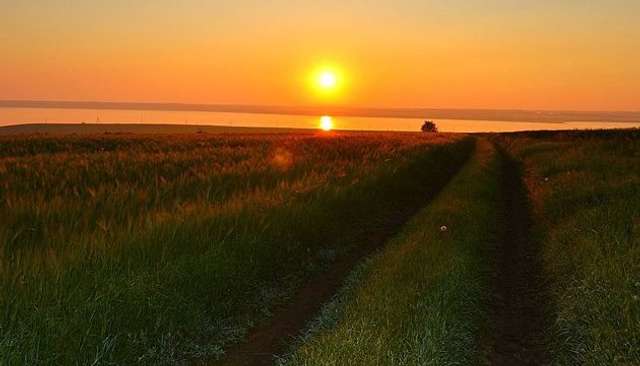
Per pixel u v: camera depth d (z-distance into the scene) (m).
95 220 7.60
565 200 11.66
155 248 6.28
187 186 11.14
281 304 6.72
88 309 4.73
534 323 6.17
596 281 6.10
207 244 6.80
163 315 5.23
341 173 14.56
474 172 20.55
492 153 35.66
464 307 6.03
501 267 8.38
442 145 33.75
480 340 5.59
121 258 5.84
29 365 4.05
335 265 8.51
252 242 7.20
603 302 5.53
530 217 12.52
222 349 5.40
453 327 5.32
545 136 54.22
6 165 13.80
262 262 7.18
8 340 4.05
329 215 9.92
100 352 4.46
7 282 4.71
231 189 11.39
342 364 4.38
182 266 5.96
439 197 14.95
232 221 7.75
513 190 17.75
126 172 13.39
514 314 6.46
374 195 13.07
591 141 32.62
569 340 5.29
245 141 32.97
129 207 8.44
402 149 26.23
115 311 4.88
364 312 5.48
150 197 9.54
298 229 8.63
